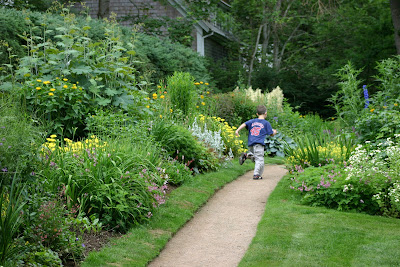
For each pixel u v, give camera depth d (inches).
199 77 775.7
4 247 149.8
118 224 216.1
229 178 357.7
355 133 325.1
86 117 341.4
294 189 282.5
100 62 383.2
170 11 1049.5
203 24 1039.0
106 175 226.2
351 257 183.2
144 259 188.2
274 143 528.4
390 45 935.7
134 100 370.6
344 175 261.4
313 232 215.6
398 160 243.9
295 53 1250.6
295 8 1216.8
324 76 1075.9
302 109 1186.6
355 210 251.9
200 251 205.8
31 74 360.2
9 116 182.2
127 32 641.0
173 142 343.9
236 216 260.1
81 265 172.6
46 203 180.7
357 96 466.3
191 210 263.3
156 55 660.7
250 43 1157.1
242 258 190.7
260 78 1089.4
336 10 1117.7
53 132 331.6
